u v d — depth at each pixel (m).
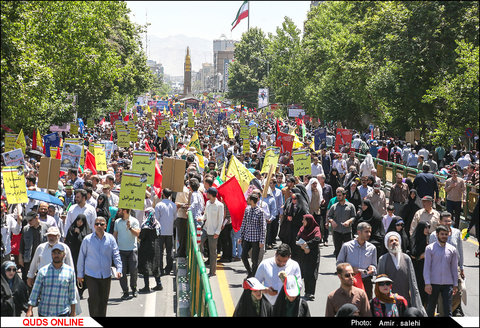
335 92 58.22
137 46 76.94
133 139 34.72
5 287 8.02
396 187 15.41
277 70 98.25
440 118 33.19
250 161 24.72
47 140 23.48
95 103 59.34
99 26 48.97
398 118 42.66
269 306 6.85
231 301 11.25
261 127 56.56
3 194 13.41
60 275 8.30
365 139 44.31
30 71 25.33
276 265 8.12
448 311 8.89
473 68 30.80
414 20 37.25
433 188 16.02
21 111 25.53
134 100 90.62
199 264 8.27
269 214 14.83
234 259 14.84
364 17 45.69
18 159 14.33
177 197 14.38
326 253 15.55
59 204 12.13
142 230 12.44
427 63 37.50
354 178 16.58
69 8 38.34
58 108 36.62
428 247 9.01
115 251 9.97
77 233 11.05
